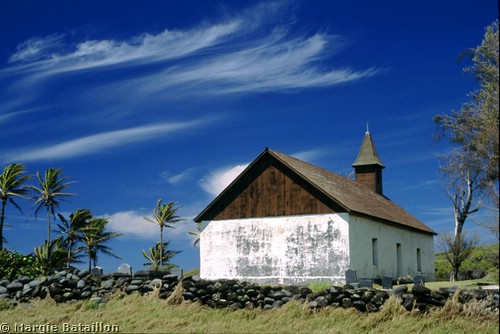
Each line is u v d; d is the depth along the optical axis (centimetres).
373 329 1941
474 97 3578
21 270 2941
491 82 3519
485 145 3331
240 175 3553
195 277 2414
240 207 3541
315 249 3294
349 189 3988
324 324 1997
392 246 3812
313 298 2133
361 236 3372
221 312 2189
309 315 2075
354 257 3253
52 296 2411
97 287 2433
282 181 3453
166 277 2395
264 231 3447
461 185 4759
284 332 1930
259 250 3444
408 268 4053
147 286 2381
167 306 2250
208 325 2016
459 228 4806
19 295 2439
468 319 1959
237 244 3509
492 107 3441
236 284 2289
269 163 3509
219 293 2262
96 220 8256
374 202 4125
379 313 2019
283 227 3397
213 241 3575
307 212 3350
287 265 3353
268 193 3481
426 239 4519
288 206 3409
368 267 3406
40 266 3058
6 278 2673
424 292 2045
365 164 4778
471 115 3616
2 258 2923
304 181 3384
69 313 2245
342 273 3203
